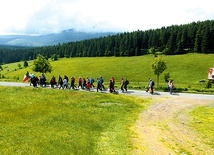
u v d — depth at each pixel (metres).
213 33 155.50
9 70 194.12
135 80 125.44
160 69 75.56
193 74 123.62
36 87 48.28
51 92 41.00
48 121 24.44
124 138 21.70
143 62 149.50
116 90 48.69
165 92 47.66
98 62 164.38
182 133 24.23
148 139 21.98
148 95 43.62
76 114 28.02
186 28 174.00
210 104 37.91
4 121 23.44
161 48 180.12
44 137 19.81
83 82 49.34
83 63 166.38
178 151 19.67
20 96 36.94
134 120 28.11
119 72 138.50
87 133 22.11
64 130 22.14
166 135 23.38
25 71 165.25
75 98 36.97
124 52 182.62
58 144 18.62
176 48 164.12
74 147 18.38
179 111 33.12
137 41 183.75
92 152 18.08
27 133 20.55
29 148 17.45
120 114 30.39
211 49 155.75
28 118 25.00
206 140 22.61
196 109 34.50
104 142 20.45
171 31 178.75
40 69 89.75
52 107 30.45
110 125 25.47
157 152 19.20
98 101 35.94
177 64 138.50
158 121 28.16
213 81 97.06
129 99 38.84
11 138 19.19
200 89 51.19
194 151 19.97
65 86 52.34
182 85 82.81
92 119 26.75
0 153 16.38
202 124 27.47
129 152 18.77
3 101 32.66
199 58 143.88
